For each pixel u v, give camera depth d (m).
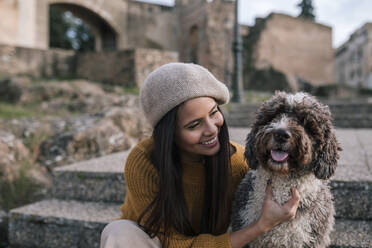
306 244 1.61
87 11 17.73
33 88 7.05
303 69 20.03
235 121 6.12
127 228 1.62
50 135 4.22
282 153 1.49
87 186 2.72
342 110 6.08
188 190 1.81
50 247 2.38
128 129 4.62
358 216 2.14
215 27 15.58
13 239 2.49
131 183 1.71
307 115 1.54
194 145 1.61
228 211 1.88
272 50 18.89
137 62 10.64
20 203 3.14
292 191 1.52
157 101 1.53
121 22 18.16
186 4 17.88
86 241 2.27
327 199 1.70
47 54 11.87
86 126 4.34
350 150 3.33
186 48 17.75
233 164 1.95
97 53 11.71
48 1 15.16
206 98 1.55
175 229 1.64
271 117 1.63
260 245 1.66
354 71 25.73
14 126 4.41
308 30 20.30
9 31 13.42
